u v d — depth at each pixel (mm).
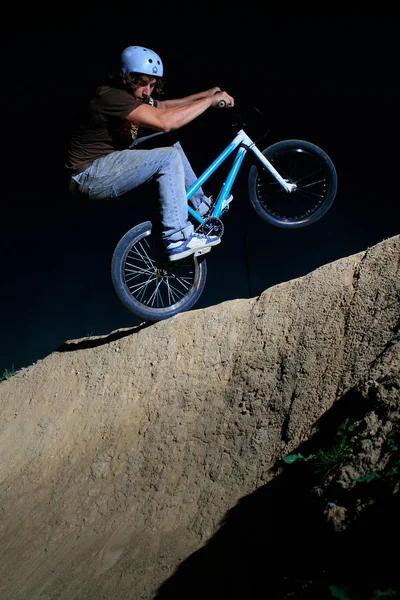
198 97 4613
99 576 3658
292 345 4156
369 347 3695
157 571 3518
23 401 5562
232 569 3227
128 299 4625
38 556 4055
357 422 3229
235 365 4395
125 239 4527
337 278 4227
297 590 2736
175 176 4312
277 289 4578
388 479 2736
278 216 4871
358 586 2441
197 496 3867
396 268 3945
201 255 4750
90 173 4219
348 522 2766
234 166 4758
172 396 4559
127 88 4215
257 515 3441
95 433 4773
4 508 4621
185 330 4836
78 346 5598
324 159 4758
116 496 4203
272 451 3762
